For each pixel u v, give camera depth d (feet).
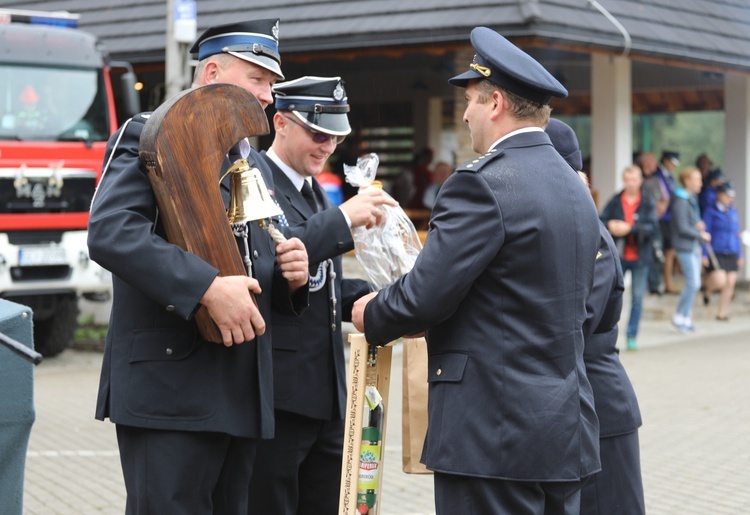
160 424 13.12
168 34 44.21
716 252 58.49
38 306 42.83
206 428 13.19
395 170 75.36
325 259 14.92
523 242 12.69
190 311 12.48
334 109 16.92
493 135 13.53
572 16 49.70
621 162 59.26
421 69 69.72
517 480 12.55
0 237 41.16
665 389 38.58
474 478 12.71
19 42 43.09
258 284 13.15
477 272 12.65
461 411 12.81
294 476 16.61
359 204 15.12
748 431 31.91
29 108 42.60
